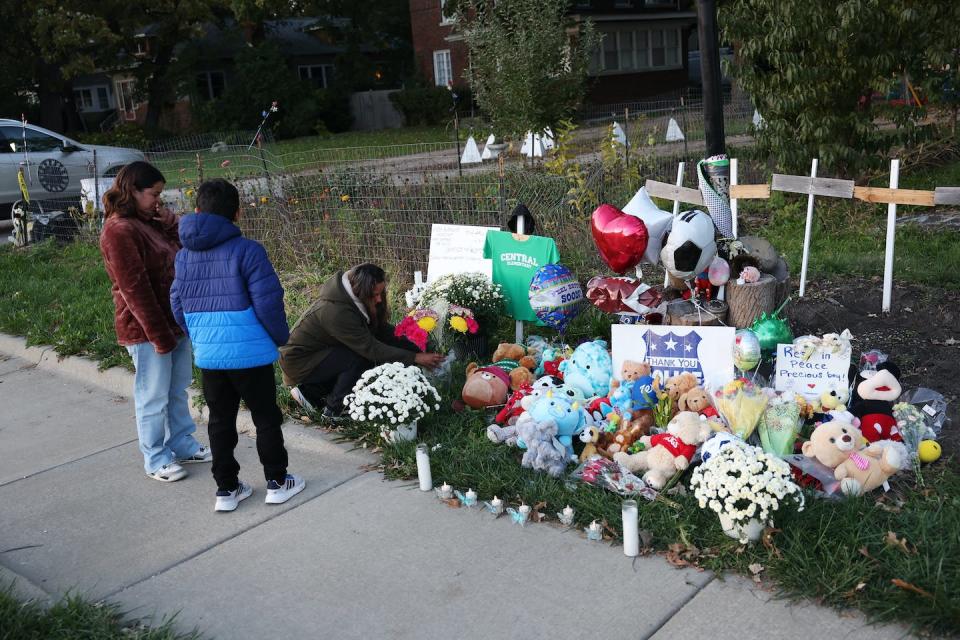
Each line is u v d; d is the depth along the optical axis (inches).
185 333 179.8
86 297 343.0
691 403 165.3
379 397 177.0
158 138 1336.1
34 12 1152.2
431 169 534.6
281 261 366.9
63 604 131.6
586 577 132.6
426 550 144.5
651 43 1320.1
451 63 1364.4
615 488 152.5
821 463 145.7
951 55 355.6
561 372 196.5
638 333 181.5
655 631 118.6
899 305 231.0
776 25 349.4
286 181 414.6
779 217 364.8
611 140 377.4
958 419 168.7
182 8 1247.5
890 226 221.1
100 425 221.9
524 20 620.7
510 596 129.3
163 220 175.5
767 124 390.0
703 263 179.6
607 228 185.0
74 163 585.6
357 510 161.0
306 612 129.3
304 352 197.2
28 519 168.2
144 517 165.6
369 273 190.9
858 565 123.2
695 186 413.7
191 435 202.4
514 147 660.1
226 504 164.2
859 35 340.8
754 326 181.8
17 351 293.6
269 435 161.6
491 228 239.0
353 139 1139.3
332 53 1675.7
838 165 385.4
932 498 140.8
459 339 223.8
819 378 170.1
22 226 486.3
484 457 170.1
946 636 112.3
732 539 134.6
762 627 117.3
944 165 434.3
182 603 134.0
